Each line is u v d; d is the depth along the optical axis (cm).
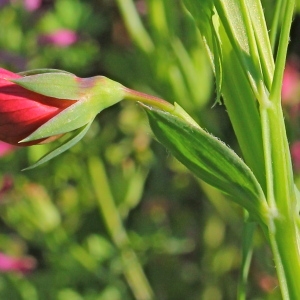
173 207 30
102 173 28
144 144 29
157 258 29
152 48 23
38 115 14
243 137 15
